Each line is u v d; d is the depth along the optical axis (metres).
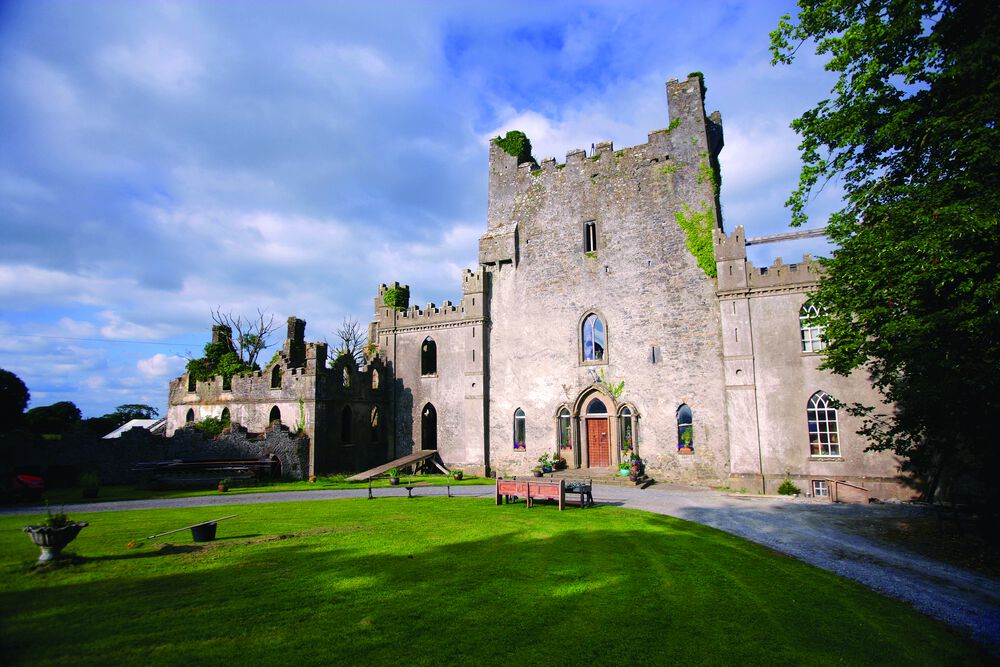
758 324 29.14
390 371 42.53
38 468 33.66
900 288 14.21
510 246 38.78
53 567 12.55
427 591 11.15
